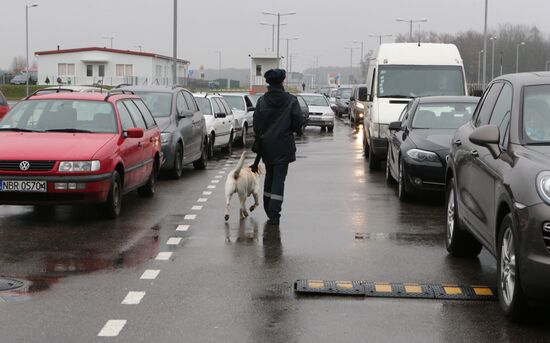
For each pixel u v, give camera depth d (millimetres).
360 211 12359
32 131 11859
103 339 5867
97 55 88688
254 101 35062
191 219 11492
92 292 7250
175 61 39750
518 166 6434
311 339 5918
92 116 12133
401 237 10141
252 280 7750
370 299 7066
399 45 20297
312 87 127188
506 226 6504
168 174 16984
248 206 12828
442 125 14617
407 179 13125
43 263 8469
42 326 6180
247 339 5902
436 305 6891
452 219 9047
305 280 7633
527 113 7070
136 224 11008
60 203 10695
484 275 8062
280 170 11070
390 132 15992
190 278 7820
